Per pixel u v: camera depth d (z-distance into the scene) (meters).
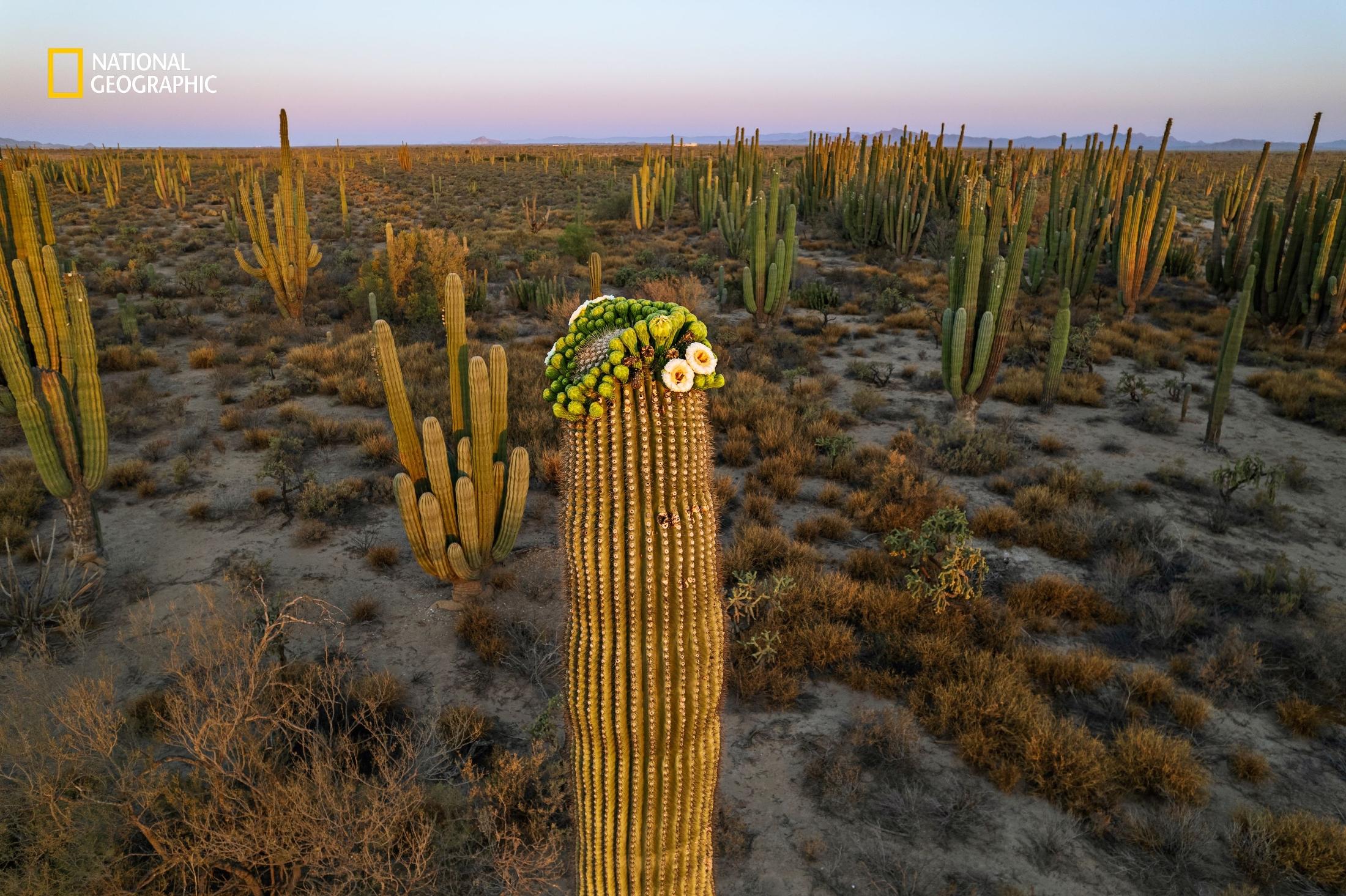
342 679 6.71
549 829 5.16
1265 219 19.30
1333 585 8.79
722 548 9.31
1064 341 14.09
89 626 7.48
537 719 6.48
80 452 8.33
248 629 5.96
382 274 21.27
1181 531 10.09
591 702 3.06
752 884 5.18
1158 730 6.55
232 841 4.27
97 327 18.50
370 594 8.44
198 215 40.59
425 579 8.86
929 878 5.20
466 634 7.68
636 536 2.94
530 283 21.94
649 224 36.31
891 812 5.77
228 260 27.48
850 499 10.67
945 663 7.15
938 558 8.63
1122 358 18.06
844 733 6.58
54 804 4.22
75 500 8.38
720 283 22.42
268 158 85.12
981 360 12.73
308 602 8.12
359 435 12.67
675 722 3.03
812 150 37.22
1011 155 31.23
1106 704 6.81
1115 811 5.74
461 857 4.91
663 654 2.97
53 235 8.05
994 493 11.31
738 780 6.07
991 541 9.87
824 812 5.78
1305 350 17.97
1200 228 38.97
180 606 7.97
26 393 7.80
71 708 4.65
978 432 12.79
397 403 7.83
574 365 3.12
